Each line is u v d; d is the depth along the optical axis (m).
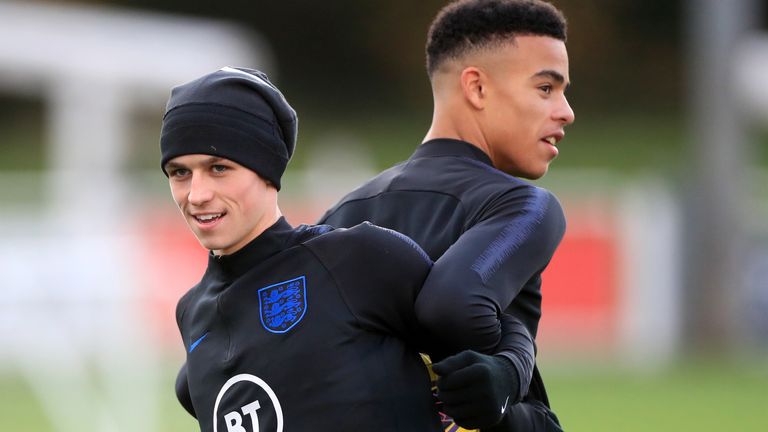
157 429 29.28
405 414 9.58
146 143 49.09
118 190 33.16
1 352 31.34
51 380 31.16
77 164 32.53
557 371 38.09
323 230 10.01
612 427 29.11
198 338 10.09
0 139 73.44
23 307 30.39
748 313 41.97
